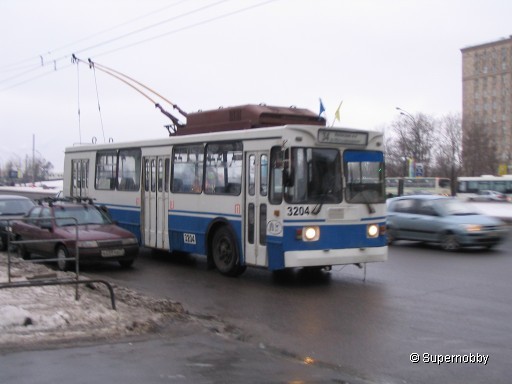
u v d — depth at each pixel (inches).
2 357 253.6
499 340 300.2
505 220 1162.0
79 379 226.7
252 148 470.0
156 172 599.5
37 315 312.0
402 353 277.3
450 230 689.0
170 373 236.1
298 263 433.7
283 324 337.1
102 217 589.0
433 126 2711.6
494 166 2770.7
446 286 459.8
